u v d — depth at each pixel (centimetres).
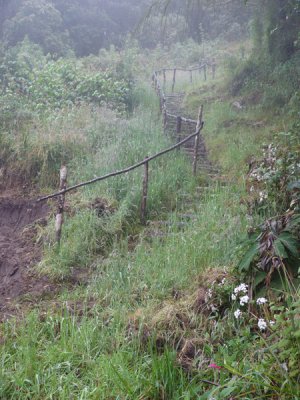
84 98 1374
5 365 428
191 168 976
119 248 695
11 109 1141
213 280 500
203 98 1653
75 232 711
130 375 398
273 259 431
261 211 618
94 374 409
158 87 1662
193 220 719
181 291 531
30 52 1823
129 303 525
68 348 441
